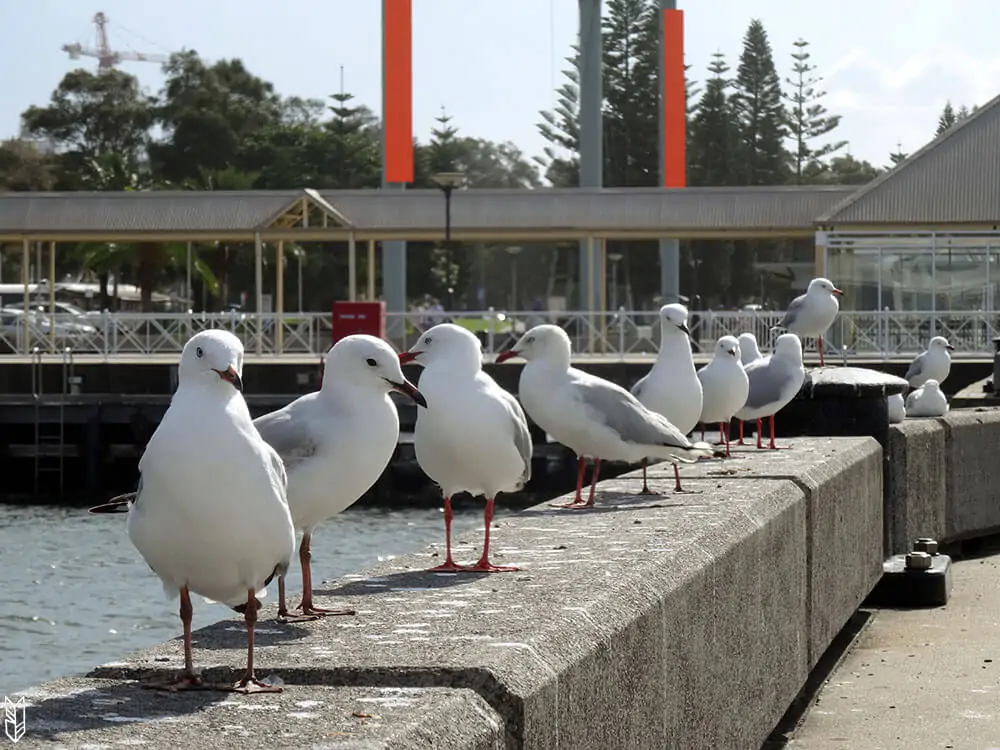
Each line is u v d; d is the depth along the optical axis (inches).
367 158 3560.5
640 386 432.1
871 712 291.3
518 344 365.1
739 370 456.1
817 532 313.4
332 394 238.2
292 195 1627.7
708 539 233.0
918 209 1508.4
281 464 181.8
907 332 1441.9
